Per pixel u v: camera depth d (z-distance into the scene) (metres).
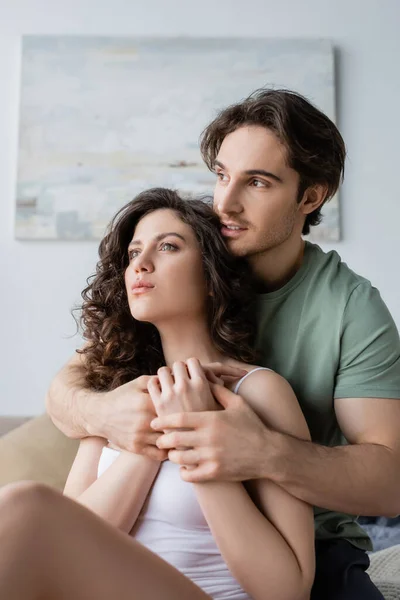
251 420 1.11
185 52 2.94
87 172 2.91
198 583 1.12
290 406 1.19
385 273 2.92
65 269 2.90
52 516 0.90
